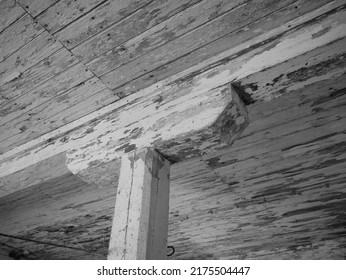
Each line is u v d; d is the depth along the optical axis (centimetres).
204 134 136
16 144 218
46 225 363
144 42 143
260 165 225
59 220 348
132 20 135
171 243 388
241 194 264
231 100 132
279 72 127
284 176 235
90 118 186
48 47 150
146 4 129
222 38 140
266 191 256
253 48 137
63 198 297
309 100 168
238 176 240
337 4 121
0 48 153
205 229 340
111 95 175
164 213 142
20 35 145
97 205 307
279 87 134
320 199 260
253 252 382
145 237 126
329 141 196
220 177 243
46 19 137
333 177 231
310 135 193
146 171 143
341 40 113
